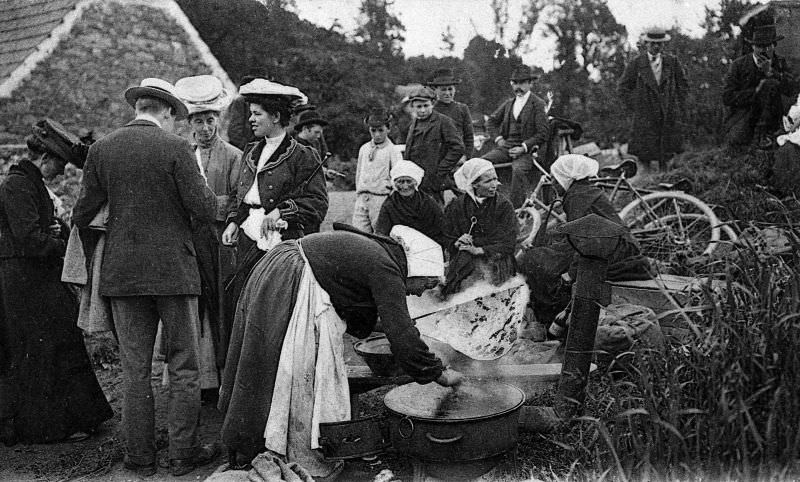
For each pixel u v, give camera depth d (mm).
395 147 7336
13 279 4379
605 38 16938
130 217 3832
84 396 4496
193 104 4840
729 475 2695
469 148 8109
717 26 11906
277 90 4523
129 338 3895
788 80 8523
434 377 3545
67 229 4766
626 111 15453
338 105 19172
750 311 3043
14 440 4434
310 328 3551
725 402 2672
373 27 21031
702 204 6742
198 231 4656
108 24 14219
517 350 4918
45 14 14117
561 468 3344
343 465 3697
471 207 5738
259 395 3543
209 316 4723
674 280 5254
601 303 3748
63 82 13711
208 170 4965
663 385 3104
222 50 19484
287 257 3658
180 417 3906
